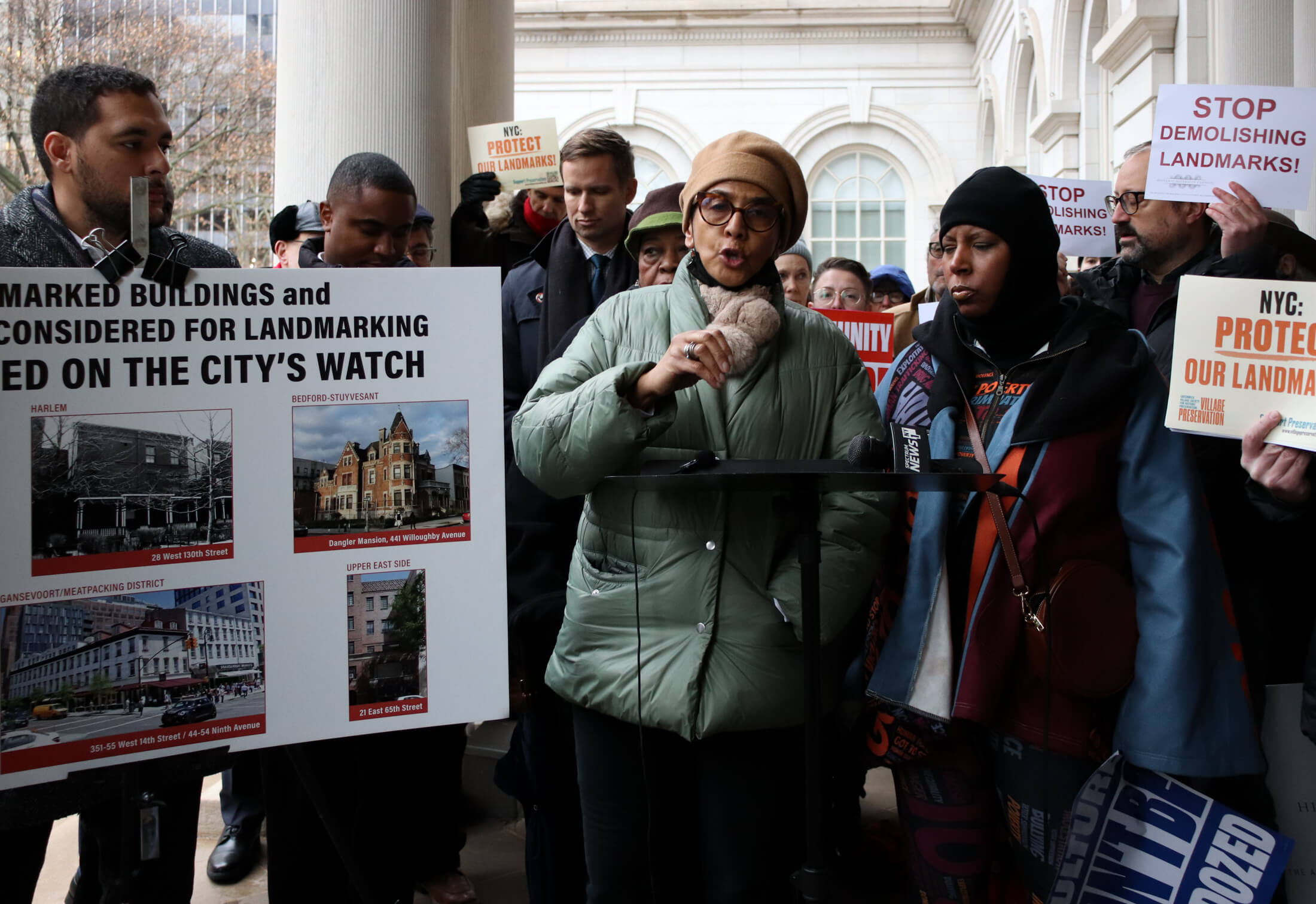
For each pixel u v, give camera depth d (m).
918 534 1.91
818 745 1.51
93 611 1.46
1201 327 1.81
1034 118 11.46
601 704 1.82
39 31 15.68
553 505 2.51
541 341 2.73
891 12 15.17
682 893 1.89
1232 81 5.24
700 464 1.48
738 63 15.42
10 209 1.82
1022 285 1.93
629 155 2.88
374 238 2.42
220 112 18.38
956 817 1.90
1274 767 2.10
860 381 1.90
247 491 1.54
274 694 1.55
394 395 1.61
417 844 2.20
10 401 1.42
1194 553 1.77
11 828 1.58
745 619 1.75
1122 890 1.74
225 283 1.52
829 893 1.50
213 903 2.77
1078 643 1.74
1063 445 1.83
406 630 1.61
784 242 1.87
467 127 6.43
